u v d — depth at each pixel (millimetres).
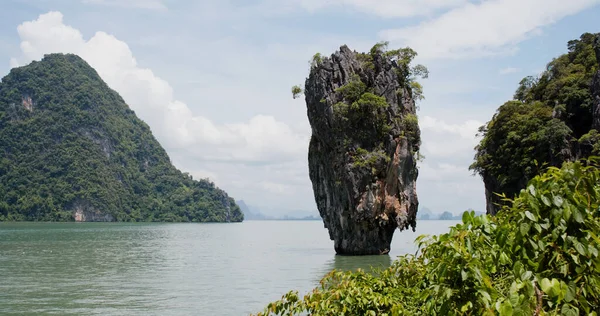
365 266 48219
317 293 8391
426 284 7387
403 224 60344
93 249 76438
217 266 51031
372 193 58750
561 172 5305
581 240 4953
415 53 65812
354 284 8242
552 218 5156
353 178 58562
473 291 5484
